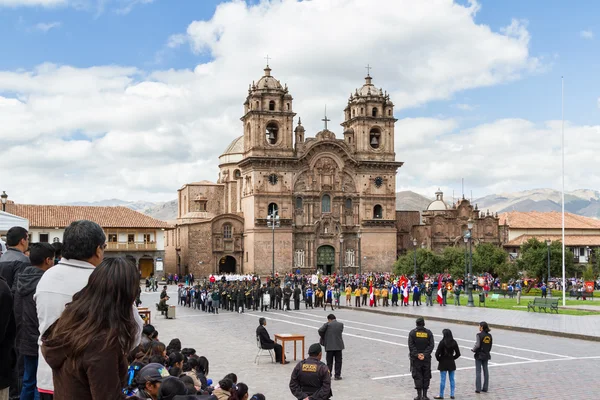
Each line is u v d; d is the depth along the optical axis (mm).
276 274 111938
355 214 123125
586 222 141000
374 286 76312
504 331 44469
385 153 125188
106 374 6305
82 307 6570
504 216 142375
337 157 121938
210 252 118812
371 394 24562
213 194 136875
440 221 129125
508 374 28031
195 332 46125
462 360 32125
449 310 60750
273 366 31188
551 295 81938
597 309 60531
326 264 121062
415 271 94375
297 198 119938
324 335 27641
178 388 9234
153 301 79125
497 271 101375
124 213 113062
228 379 16156
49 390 8594
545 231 136500
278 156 117688
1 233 38562
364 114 124625
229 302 68125
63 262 7941
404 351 35781
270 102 118562
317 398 17984
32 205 107688
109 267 6777
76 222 8102
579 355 33094
